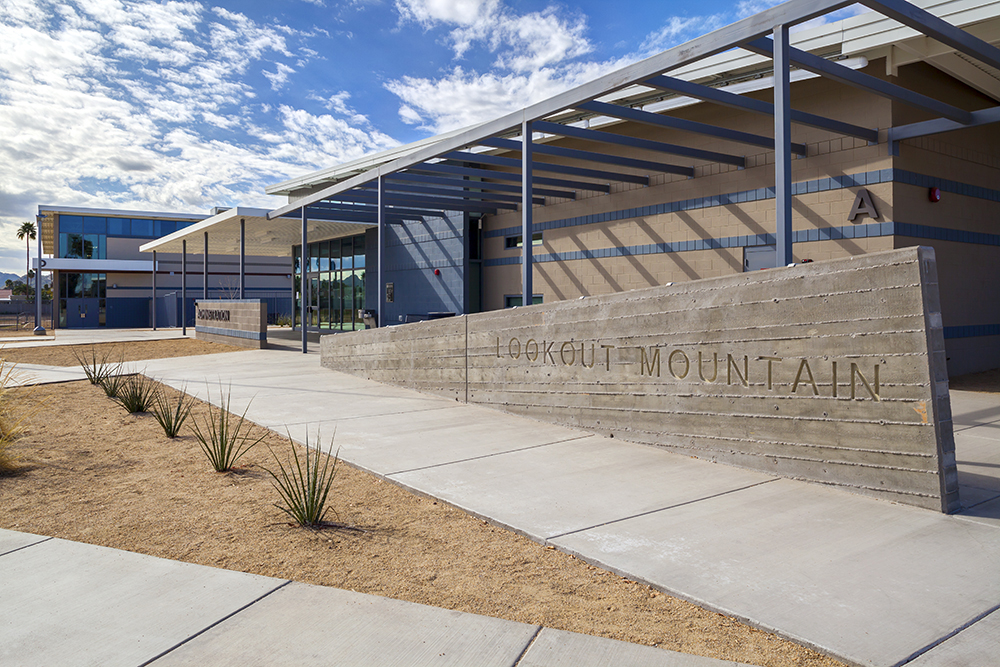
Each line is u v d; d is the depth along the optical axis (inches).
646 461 242.7
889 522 168.4
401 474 222.7
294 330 1187.3
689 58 289.3
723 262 494.3
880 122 399.9
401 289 860.6
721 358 239.3
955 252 433.1
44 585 133.9
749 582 132.6
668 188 535.2
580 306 306.0
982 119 357.4
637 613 123.0
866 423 193.5
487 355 369.7
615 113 366.0
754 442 227.5
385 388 449.1
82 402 386.3
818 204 431.8
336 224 874.1
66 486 211.3
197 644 109.4
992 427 276.5
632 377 278.5
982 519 169.8
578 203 620.4
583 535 161.8
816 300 206.7
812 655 106.6
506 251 720.3
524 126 389.1
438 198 676.7
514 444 273.3
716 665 103.9
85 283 1889.8
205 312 964.6
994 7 327.0
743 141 416.5
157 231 1996.8
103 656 105.5
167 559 149.0
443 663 104.1
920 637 109.7
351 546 159.2
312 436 288.8
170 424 287.9
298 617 120.0
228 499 197.8
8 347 831.7
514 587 135.3
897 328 185.3
